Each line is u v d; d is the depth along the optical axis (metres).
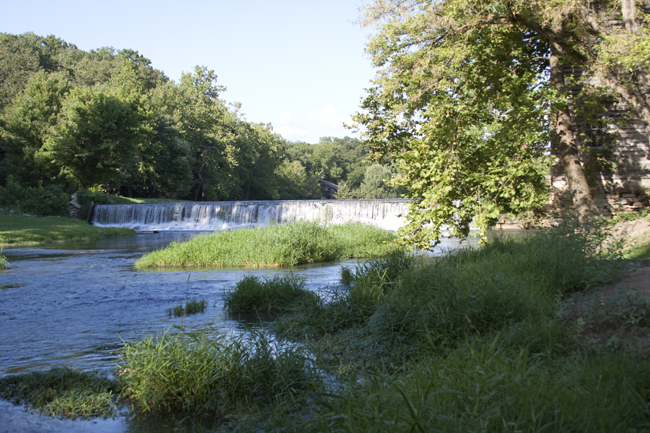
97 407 4.90
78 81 74.12
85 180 48.44
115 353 6.86
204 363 5.16
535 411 3.07
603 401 3.20
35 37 90.06
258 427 4.25
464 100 12.64
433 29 13.36
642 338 4.67
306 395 4.66
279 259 16.88
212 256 17.47
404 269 10.01
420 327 6.04
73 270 16.17
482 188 11.96
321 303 8.26
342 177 127.50
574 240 7.85
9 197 39.09
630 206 18.58
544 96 12.12
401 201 34.88
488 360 3.99
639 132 18.56
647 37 11.49
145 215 41.81
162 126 60.44
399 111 13.60
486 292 6.16
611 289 6.39
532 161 11.91
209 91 75.06
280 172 90.62
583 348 4.78
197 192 67.56
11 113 51.69
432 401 3.30
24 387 5.39
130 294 11.62
